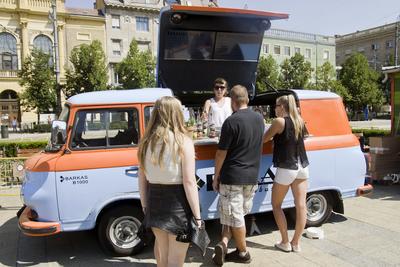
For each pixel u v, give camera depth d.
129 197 4.23
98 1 41.66
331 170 5.14
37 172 4.09
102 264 4.17
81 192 4.11
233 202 3.88
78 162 4.11
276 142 4.21
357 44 66.56
